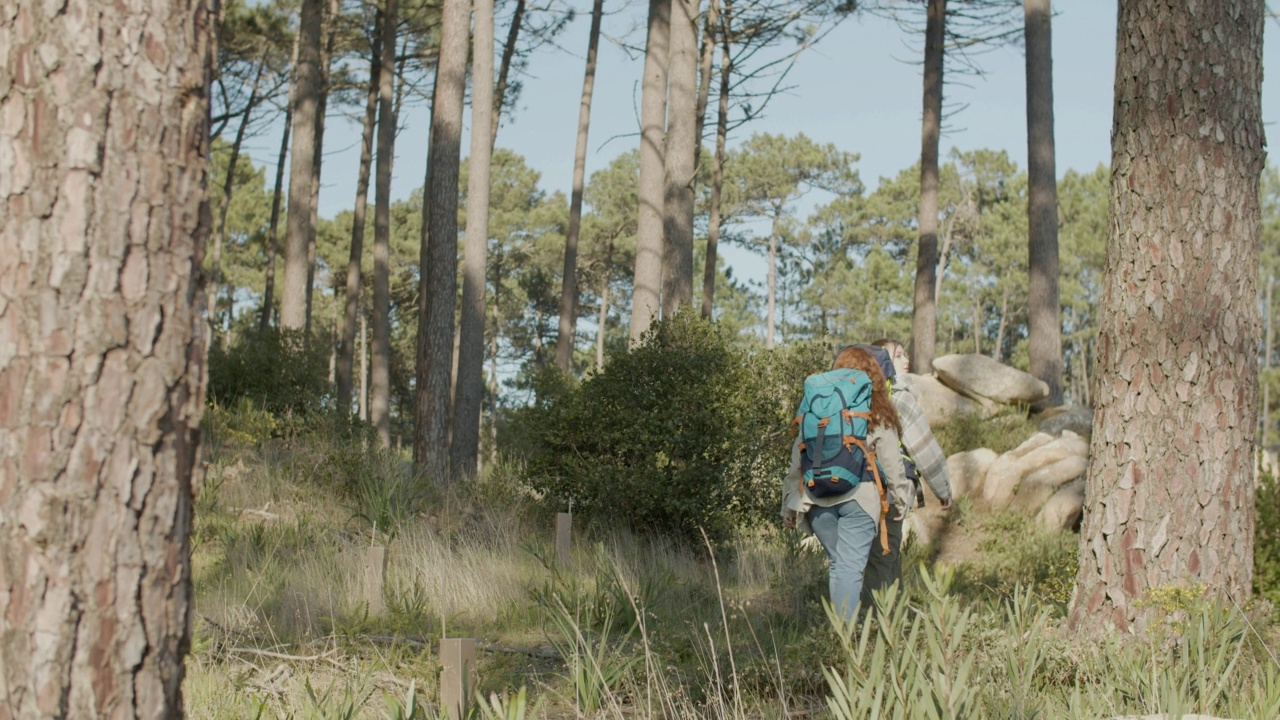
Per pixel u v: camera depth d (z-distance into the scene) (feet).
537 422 35.35
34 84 6.82
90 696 6.57
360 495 33.50
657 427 32.04
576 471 32.99
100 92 6.91
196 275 7.30
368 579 21.13
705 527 31.30
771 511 32.50
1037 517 34.50
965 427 43.50
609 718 14.16
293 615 19.70
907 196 181.37
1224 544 15.93
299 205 63.31
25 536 6.53
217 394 46.24
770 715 13.71
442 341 44.34
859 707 10.62
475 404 48.83
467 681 12.95
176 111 7.23
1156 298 16.28
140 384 6.87
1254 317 16.47
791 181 150.51
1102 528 16.46
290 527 28.02
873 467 17.38
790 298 186.91
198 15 7.45
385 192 72.54
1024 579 27.27
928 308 61.26
